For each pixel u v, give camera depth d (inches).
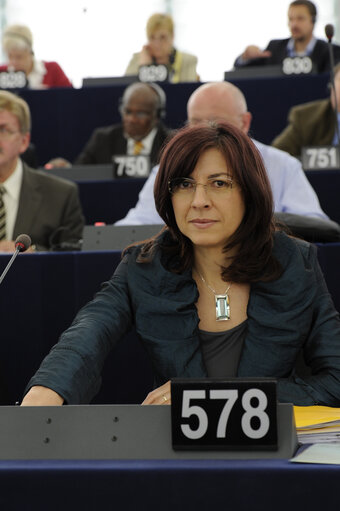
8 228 174.1
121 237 143.3
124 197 220.8
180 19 484.7
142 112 261.6
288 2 485.1
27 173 179.3
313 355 93.8
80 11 441.1
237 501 58.9
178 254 96.0
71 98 311.0
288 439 64.3
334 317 94.6
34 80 358.3
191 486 59.2
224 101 173.5
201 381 64.6
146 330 92.2
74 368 83.6
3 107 175.3
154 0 467.5
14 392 127.8
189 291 93.2
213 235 90.9
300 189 179.9
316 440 71.7
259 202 91.2
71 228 177.5
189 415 64.5
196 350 91.2
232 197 90.4
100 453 65.4
